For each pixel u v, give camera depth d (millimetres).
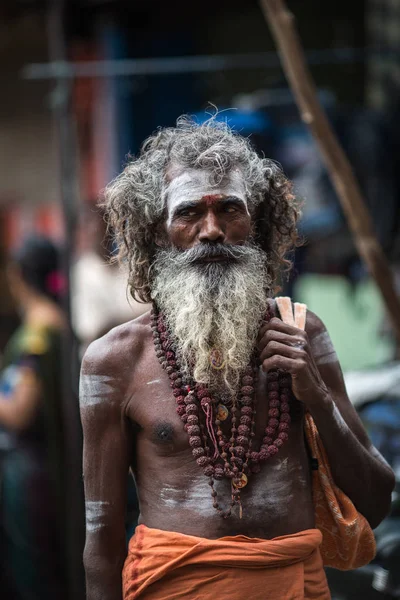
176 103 12672
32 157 14875
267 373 4664
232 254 4531
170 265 4621
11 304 16406
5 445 9336
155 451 4586
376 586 6016
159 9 12273
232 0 12414
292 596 4371
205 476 4500
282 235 5086
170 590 4422
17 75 14344
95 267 10055
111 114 12680
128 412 4680
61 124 8227
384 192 10586
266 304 4754
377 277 6508
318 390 4445
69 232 8227
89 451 4746
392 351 10141
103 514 4738
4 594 9523
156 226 4809
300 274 10852
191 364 4602
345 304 11000
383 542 6082
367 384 7227
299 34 12406
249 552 4320
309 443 4730
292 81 6414
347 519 4660
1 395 9359
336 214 10750
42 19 12609
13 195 15109
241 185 4598
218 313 4492
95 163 12977
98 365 4715
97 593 4785
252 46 12523
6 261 15523
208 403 4527
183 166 4602
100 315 9977
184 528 4465
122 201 4902
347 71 11828
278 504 4488
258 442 4578
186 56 12633
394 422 6859
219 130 4855
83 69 8484
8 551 9375
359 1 12133
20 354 9289
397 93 11109
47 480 9297
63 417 9227
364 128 10586
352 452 4633
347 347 11070
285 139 10578
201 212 4547
